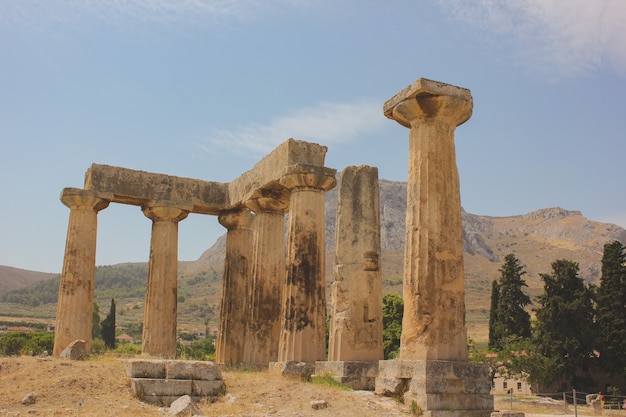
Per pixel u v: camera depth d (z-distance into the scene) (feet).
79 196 92.53
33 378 57.41
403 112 59.26
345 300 71.72
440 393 52.03
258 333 86.74
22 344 191.62
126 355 90.94
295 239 79.10
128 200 98.58
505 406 116.06
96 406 51.83
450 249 56.49
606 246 181.37
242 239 104.47
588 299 177.27
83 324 90.43
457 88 58.65
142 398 55.11
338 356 70.08
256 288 88.43
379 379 57.26
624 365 169.07
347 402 55.01
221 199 104.22
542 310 178.81
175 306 98.27
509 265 205.67
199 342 304.09
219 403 55.98
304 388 59.82
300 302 77.10
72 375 57.93
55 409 49.98
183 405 50.42
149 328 95.86
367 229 74.33
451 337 54.90
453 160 58.44
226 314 101.35
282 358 76.28
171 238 99.35
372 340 71.31
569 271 180.96
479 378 53.93
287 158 82.58
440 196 57.06
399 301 171.01
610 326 172.65
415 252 56.49
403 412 52.13
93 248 93.40
